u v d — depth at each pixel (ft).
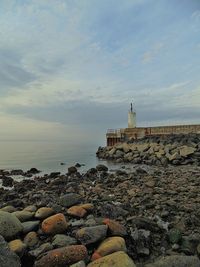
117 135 182.80
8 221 26.91
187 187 54.95
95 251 24.09
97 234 25.68
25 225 28.81
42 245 25.48
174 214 36.24
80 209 34.86
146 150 134.62
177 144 128.57
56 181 70.95
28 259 23.59
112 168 107.04
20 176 97.76
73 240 25.73
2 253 20.44
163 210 37.78
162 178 70.03
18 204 44.50
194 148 118.21
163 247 26.71
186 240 26.91
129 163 127.03
